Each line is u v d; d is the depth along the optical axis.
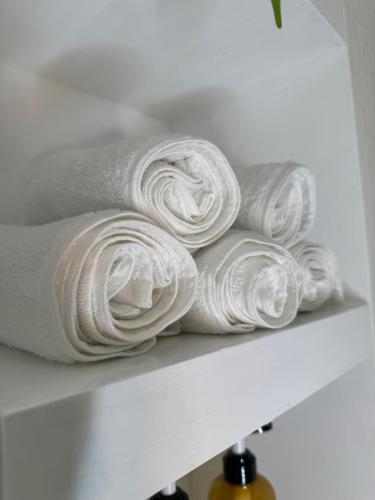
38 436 0.18
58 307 0.24
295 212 0.45
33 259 0.27
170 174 0.34
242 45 0.49
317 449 0.56
